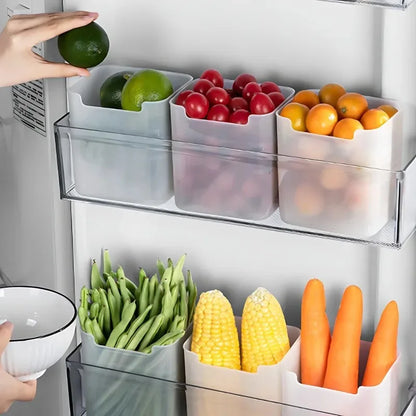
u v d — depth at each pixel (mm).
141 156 1379
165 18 1474
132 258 1636
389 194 1259
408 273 1409
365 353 1483
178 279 1523
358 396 1345
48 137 1556
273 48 1417
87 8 1503
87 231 1628
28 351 1389
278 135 1303
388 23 1293
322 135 1261
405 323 1444
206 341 1425
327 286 1504
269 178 1325
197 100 1309
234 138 1316
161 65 1507
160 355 1452
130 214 1601
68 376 1498
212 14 1439
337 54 1375
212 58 1467
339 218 1288
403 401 1485
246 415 1402
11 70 1374
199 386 1428
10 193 1742
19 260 1776
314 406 1379
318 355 1414
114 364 1479
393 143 1285
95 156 1403
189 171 1360
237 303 1594
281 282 1541
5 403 1402
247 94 1343
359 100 1265
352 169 1247
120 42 1518
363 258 1455
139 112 1356
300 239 1495
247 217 1354
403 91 1324
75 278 1659
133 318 1533
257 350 1408
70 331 1440
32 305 1524
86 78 1460
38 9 1508
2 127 1717
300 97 1320
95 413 1506
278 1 1387
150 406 1465
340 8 1347
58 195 1604
